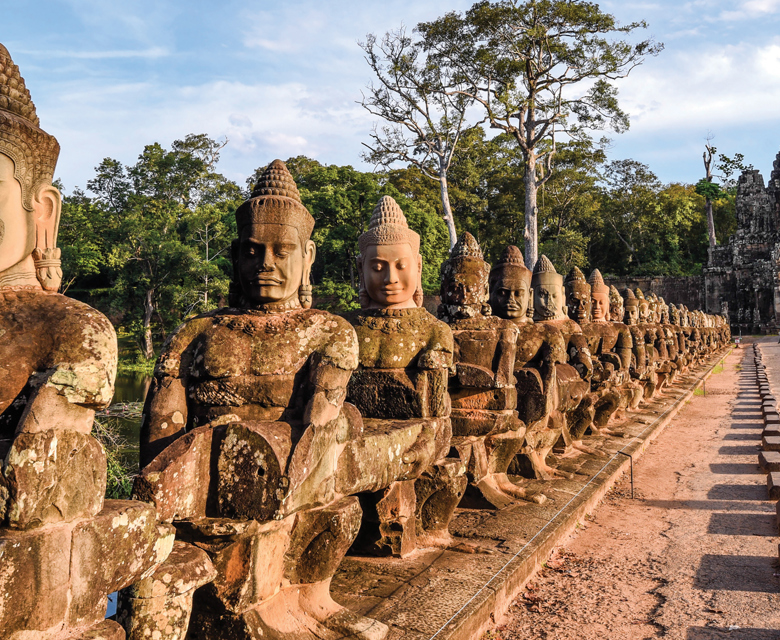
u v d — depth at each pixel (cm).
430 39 3406
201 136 5331
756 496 919
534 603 533
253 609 354
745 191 5888
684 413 1802
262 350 402
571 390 905
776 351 3991
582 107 3566
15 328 263
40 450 240
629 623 505
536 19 3344
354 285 3681
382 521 527
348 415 421
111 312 3588
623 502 881
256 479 336
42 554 239
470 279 730
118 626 268
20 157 266
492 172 5531
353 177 4306
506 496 734
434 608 444
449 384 706
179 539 341
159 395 402
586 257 6356
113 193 5488
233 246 438
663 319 2403
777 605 541
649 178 6900
